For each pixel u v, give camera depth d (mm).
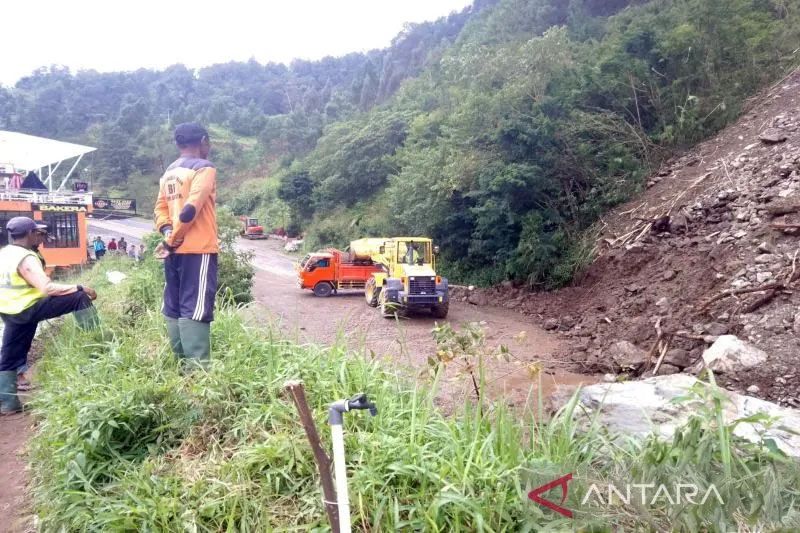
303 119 96250
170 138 93000
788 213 11188
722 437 2803
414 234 23531
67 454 3559
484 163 18672
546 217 17984
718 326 9344
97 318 6207
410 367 5090
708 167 15750
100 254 27109
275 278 26953
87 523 3049
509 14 42344
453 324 13836
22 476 4027
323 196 44938
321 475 2400
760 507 2490
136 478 3330
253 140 110938
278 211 56844
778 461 2924
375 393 4250
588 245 16547
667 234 14258
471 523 2771
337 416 2365
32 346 7375
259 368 4758
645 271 13750
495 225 18516
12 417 5281
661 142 18203
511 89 18938
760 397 7066
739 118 17641
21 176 32156
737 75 19109
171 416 3980
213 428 3854
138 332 6266
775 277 9680
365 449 3326
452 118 20719
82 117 115750
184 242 4793
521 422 3598
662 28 21109
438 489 2947
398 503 2959
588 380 9156
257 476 3283
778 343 7988
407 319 14359
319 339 10406
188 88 151750
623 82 18984
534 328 13727
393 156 38719
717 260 11656
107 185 86938
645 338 10680
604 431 3715
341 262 19750
